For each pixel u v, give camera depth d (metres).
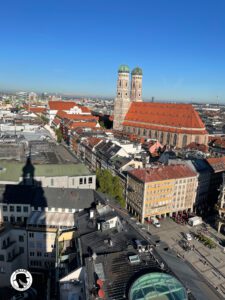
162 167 157.62
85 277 56.06
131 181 155.00
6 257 95.94
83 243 71.75
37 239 98.69
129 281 53.88
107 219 79.19
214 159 184.50
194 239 135.50
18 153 156.38
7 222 104.75
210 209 170.12
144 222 148.38
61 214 99.50
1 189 110.12
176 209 158.12
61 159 152.75
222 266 117.19
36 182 133.00
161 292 50.47
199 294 51.97
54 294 78.38
